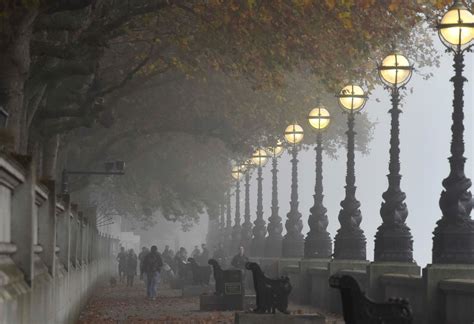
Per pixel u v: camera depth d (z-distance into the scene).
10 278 23.61
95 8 59.09
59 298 39.97
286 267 95.75
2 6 51.44
